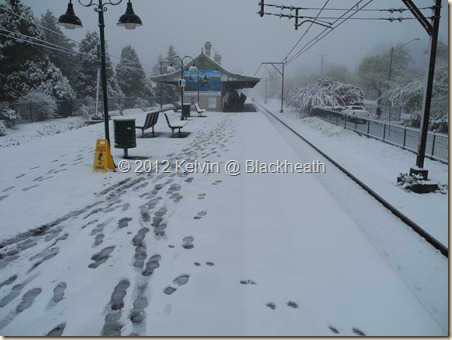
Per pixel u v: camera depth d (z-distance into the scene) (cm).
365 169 1260
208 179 826
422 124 966
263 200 675
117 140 1018
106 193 709
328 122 2969
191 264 428
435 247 574
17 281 390
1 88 3172
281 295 367
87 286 379
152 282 386
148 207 628
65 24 924
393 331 319
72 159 1035
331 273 414
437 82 2670
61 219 569
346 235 520
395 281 400
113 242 485
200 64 3838
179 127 1589
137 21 962
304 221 572
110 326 314
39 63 3616
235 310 340
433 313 383
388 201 852
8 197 684
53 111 3438
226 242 490
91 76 4891
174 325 316
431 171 1227
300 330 314
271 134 1670
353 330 318
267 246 480
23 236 508
